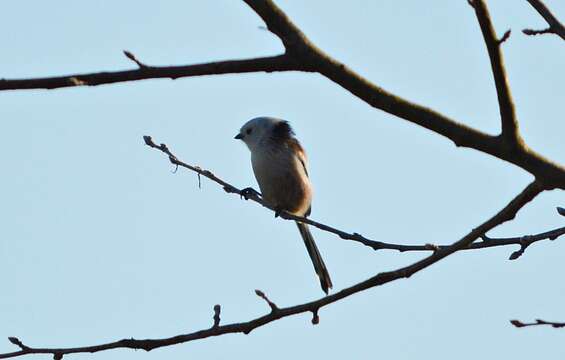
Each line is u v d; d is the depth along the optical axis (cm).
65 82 480
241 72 501
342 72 512
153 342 728
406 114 534
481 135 554
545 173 564
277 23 500
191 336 737
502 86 536
